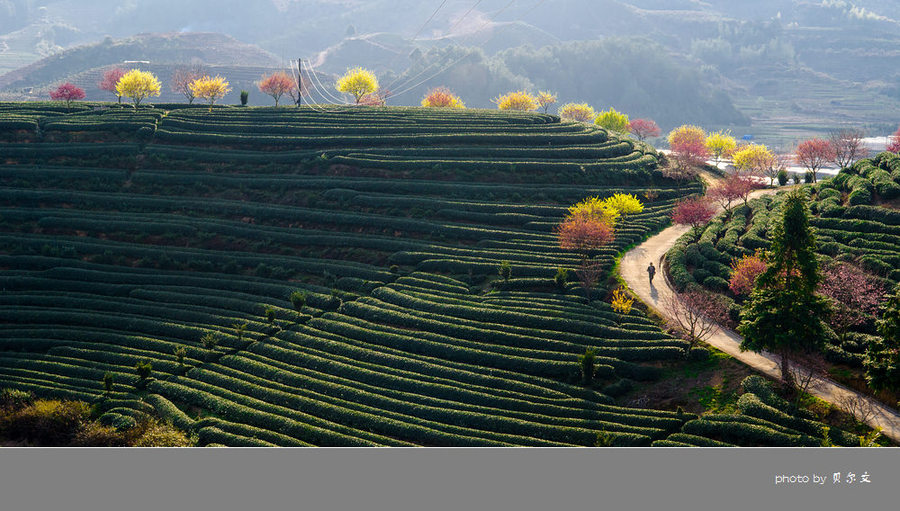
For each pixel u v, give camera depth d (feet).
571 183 363.15
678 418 183.21
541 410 194.59
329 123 431.84
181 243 321.11
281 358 232.12
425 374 217.97
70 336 250.57
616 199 317.01
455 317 246.27
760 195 377.09
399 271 285.64
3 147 383.86
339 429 191.72
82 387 218.18
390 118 439.22
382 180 359.66
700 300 225.97
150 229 326.03
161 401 207.00
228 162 384.27
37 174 363.35
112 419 197.67
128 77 480.23
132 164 381.19
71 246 313.53
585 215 290.15
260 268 295.28
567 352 220.02
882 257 233.35
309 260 301.63
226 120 435.94
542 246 294.87
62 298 275.18
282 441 185.78
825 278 211.82
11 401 203.31
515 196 343.26
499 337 230.27
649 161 399.44
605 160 388.78
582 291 253.65
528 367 214.90
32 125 404.36
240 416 199.21
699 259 266.57
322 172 374.43
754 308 196.54
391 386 212.64
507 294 259.39
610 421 186.70
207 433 189.26
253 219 337.72
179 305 271.69
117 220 331.77
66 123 410.93
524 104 584.40
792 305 187.42
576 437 180.14
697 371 204.74
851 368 193.16
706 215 292.61
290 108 471.21
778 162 481.46
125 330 256.11
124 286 284.82
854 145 428.97
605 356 214.90
